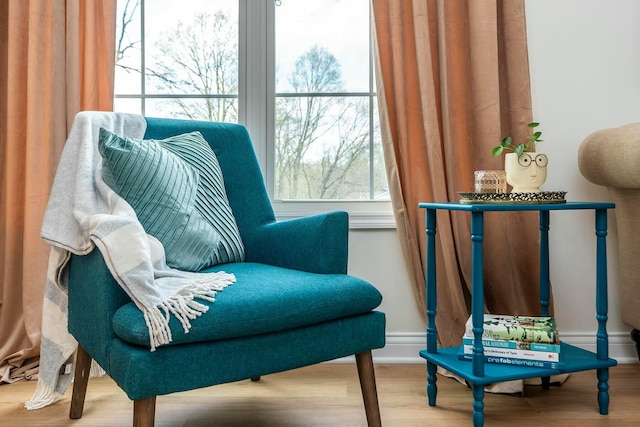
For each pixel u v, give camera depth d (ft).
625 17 6.34
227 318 3.40
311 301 3.74
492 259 5.91
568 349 5.20
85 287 3.90
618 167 5.16
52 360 4.75
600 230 4.83
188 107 6.75
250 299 3.58
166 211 4.24
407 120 6.07
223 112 6.77
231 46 6.74
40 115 5.84
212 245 4.52
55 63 5.87
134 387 3.13
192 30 6.74
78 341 4.14
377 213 6.42
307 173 6.78
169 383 3.24
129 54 6.68
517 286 5.99
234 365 3.47
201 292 3.51
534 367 4.62
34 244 5.78
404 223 6.05
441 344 6.00
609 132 5.49
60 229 4.17
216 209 4.93
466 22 6.07
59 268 4.39
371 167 6.75
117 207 3.99
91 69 5.93
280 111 6.73
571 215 6.33
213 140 5.55
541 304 5.61
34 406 4.81
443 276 6.07
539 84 6.35
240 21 6.61
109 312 3.52
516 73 5.98
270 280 3.99
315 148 6.76
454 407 4.92
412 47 6.13
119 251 3.48
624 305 5.91
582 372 5.91
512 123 6.00
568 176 6.36
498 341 4.75
